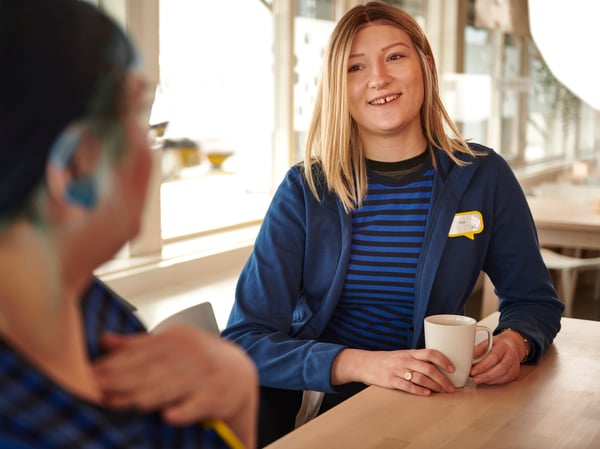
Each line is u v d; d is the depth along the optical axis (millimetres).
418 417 1219
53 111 360
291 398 1657
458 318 1417
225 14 3582
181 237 3512
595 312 4859
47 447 384
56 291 389
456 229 1696
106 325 553
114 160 385
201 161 3533
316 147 1780
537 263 1755
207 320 1557
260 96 3908
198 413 500
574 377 1432
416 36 1740
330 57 1714
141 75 416
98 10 403
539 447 1103
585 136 8070
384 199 1729
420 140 1762
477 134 6090
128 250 3066
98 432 410
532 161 7098
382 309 1724
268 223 1752
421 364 1346
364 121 1708
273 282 1702
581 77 2598
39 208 368
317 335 1729
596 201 4027
